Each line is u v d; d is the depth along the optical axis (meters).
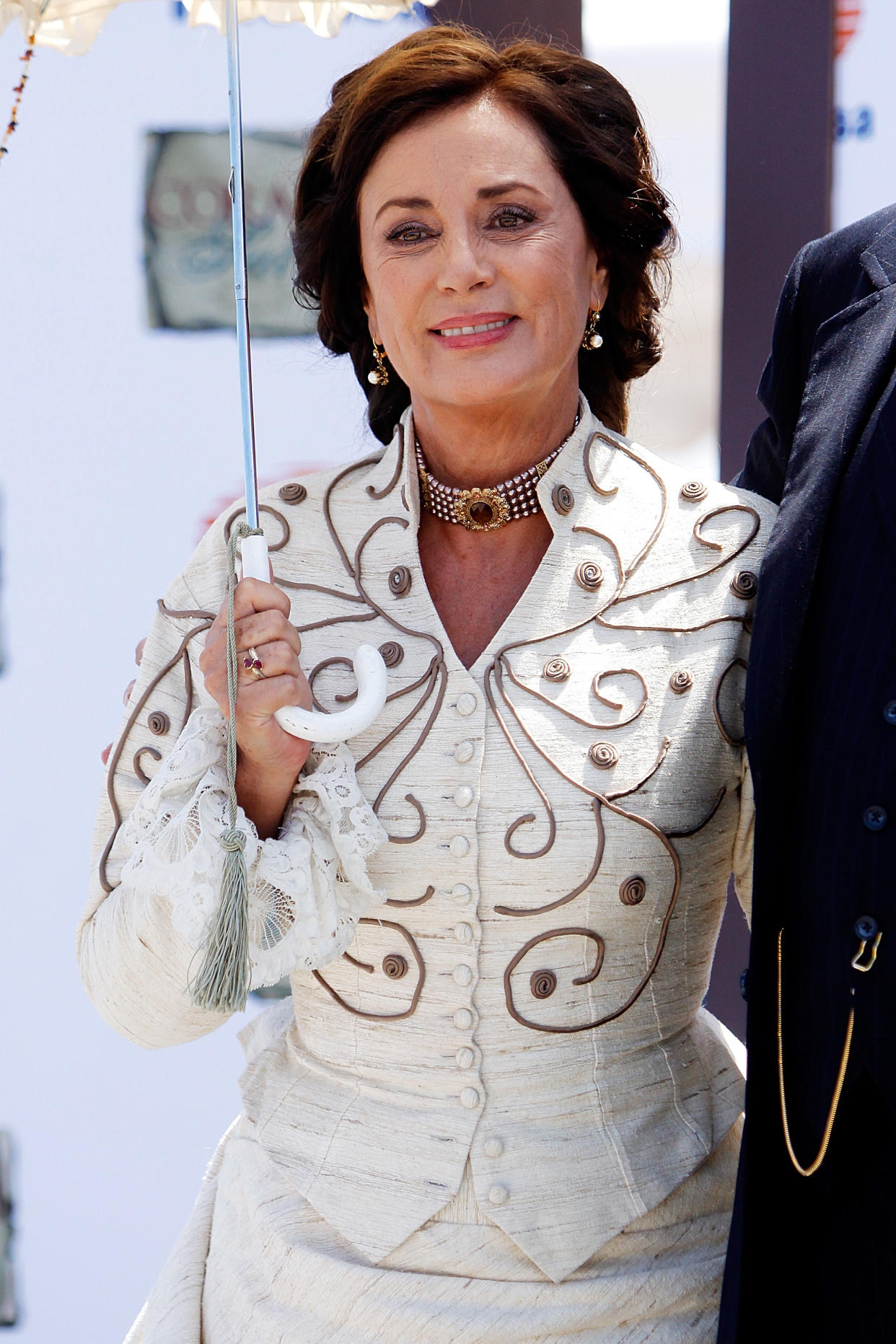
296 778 5.43
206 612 6.02
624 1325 5.45
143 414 9.26
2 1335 9.56
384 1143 5.57
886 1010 4.90
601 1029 5.63
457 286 5.62
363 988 5.70
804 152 8.65
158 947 5.47
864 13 8.73
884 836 4.89
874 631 5.00
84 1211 9.54
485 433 5.89
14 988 9.45
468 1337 5.30
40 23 6.32
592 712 5.66
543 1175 5.46
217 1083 9.49
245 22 6.81
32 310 9.22
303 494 6.23
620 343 6.79
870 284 5.78
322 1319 5.46
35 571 9.26
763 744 5.19
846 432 5.27
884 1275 5.10
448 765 5.59
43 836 9.35
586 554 5.92
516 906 5.50
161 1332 5.91
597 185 6.01
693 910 5.86
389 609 5.89
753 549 5.99
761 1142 5.24
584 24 9.12
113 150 9.18
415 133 5.77
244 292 5.59
